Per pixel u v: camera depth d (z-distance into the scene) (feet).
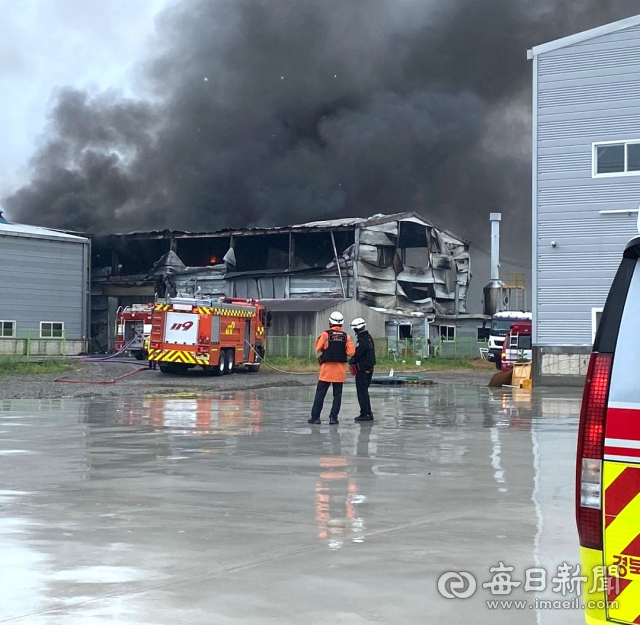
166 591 16.19
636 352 11.88
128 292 208.23
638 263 12.13
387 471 31.09
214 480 28.96
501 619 14.96
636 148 85.61
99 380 94.53
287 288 192.03
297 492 26.73
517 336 127.03
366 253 187.62
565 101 88.43
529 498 25.81
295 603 15.55
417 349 184.85
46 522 22.20
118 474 30.17
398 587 16.57
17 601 15.57
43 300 154.71
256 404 63.52
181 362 104.53
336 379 48.52
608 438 11.84
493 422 50.11
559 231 88.63
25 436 41.65
